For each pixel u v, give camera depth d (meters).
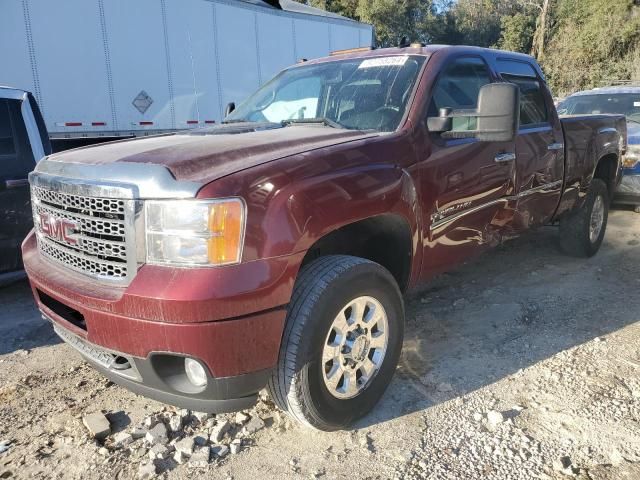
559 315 4.46
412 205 3.23
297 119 3.83
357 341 2.92
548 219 5.07
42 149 5.04
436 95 3.66
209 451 2.79
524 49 39.72
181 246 2.37
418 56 3.85
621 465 2.69
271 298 2.46
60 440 2.94
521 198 4.41
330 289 2.70
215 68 10.73
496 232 4.24
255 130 3.52
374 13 36.28
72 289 2.62
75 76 8.84
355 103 3.75
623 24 28.66
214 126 4.00
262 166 2.58
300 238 2.55
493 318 4.41
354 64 4.10
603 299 4.80
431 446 2.86
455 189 3.62
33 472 2.69
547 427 3.00
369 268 2.90
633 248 6.41
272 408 3.19
